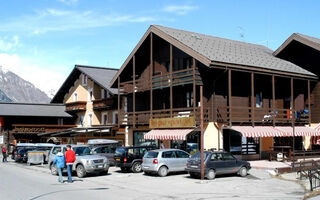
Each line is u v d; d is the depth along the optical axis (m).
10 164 38.25
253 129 30.16
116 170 29.11
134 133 38.47
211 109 30.77
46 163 37.50
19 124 55.47
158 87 33.72
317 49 34.34
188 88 33.53
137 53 37.09
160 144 33.94
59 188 19.58
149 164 24.73
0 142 54.94
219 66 29.05
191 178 23.53
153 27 34.00
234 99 32.34
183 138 28.98
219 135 30.77
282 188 19.39
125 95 39.69
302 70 35.22
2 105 55.50
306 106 36.19
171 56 32.03
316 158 33.12
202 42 33.78
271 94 35.34
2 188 19.50
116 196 16.92
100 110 50.47
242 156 32.47
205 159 22.61
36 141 56.25
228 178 23.06
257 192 18.17
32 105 57.84
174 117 32.38
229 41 38.59
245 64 30.36
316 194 17.56
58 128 56.09
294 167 25.48
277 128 31.91
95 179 23.77
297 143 36.56
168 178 23.66
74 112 56.56
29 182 22.23
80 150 26.67
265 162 30.72
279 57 38.28
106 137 43.75
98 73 52.41
